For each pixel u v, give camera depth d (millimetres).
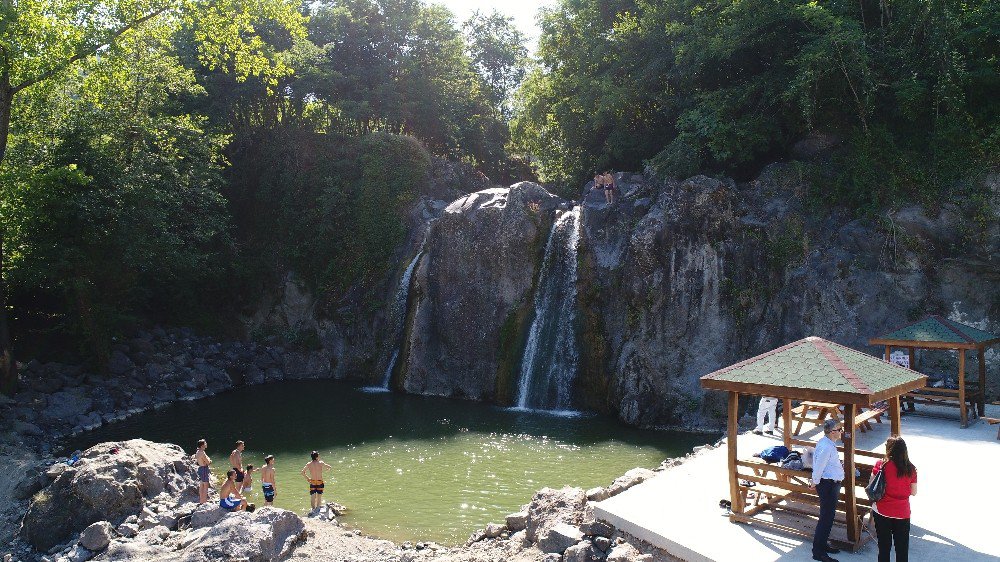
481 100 59781
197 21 30812
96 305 32594
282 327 42469
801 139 29828
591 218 30594
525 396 31500
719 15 31250
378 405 31562
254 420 28688
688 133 30312
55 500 16453
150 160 33562
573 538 11680
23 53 26172
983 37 25141
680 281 27031
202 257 37312
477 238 33781
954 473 13250
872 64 26672
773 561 9539
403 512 17828
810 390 9914
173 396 32781
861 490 11242
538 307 32219
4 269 31016
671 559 10297
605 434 25547
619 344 28484
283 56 44250
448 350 34125
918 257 24250
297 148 45656
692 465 14117
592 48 37938
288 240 44156
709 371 26281
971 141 24406
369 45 52125
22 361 32938
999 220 23000
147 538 14938
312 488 17672
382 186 43375
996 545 9992
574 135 41156
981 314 23266
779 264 26297
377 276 41219
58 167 29703
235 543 13500
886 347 17625
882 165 25812
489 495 19094
